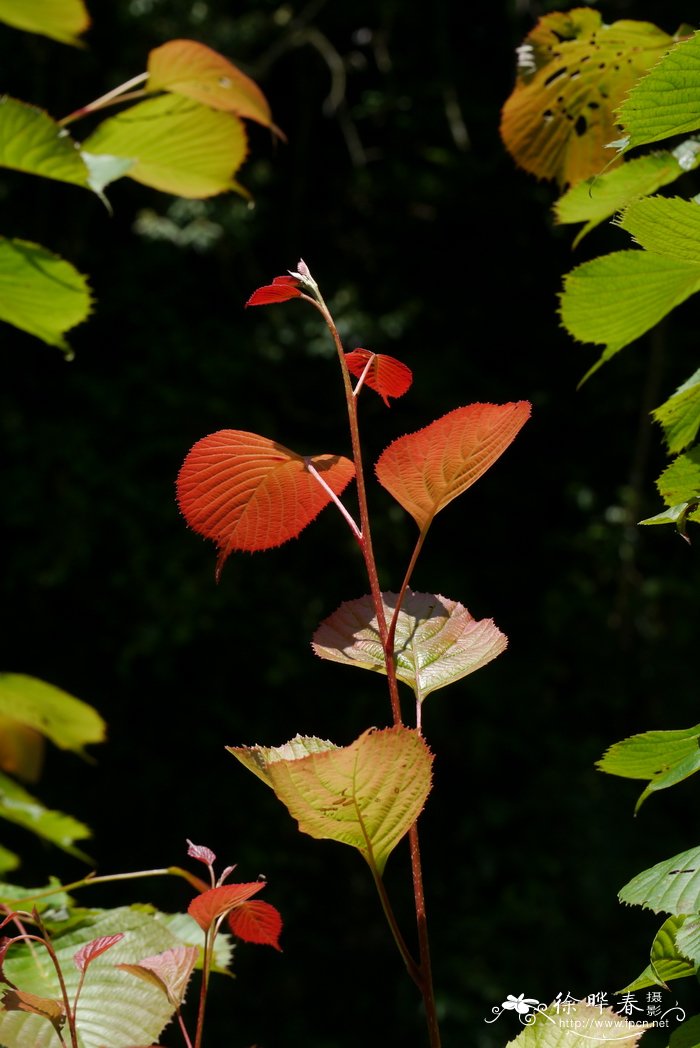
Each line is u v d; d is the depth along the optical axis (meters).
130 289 7.22
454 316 8.03
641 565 7.84
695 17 6.94
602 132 1.02
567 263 7.91
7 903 0.95
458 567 7.64
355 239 8.02
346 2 7.85
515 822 6.97
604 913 6.52
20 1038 0.80
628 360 7.88
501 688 7.32
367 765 0.61
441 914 6.70
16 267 1.29
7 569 6.87
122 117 1.35
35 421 6.93
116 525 6.93
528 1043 0.72
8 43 6.84
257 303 0.73
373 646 0.78
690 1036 0.71
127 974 0.86
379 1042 6.32
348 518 0.72
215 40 7.20
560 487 7.96
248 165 7.47
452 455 0.69
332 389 7.57
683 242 0.69
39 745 1.64
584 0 7.24
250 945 6.41
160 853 6.76
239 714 7.11
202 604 6.75
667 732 0.73
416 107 8.01
